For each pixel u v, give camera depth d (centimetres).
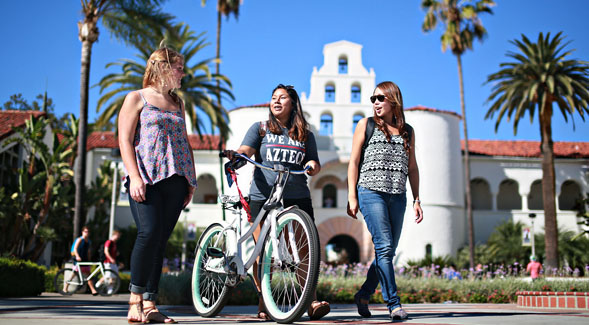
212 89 2345
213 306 354
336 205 3206
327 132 3312
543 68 2600
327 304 330
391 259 343
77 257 1270
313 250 294
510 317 318
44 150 1852
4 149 1911
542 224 3331
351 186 365
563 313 376
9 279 1028
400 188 358
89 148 3209
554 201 2572
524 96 2570
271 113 390
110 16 1714
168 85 319
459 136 3284
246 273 334
